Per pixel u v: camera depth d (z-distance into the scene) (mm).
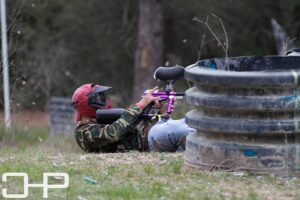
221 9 76250
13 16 40188
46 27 84812
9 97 33812
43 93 69562
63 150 26984
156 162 19297
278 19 76062
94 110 22672
